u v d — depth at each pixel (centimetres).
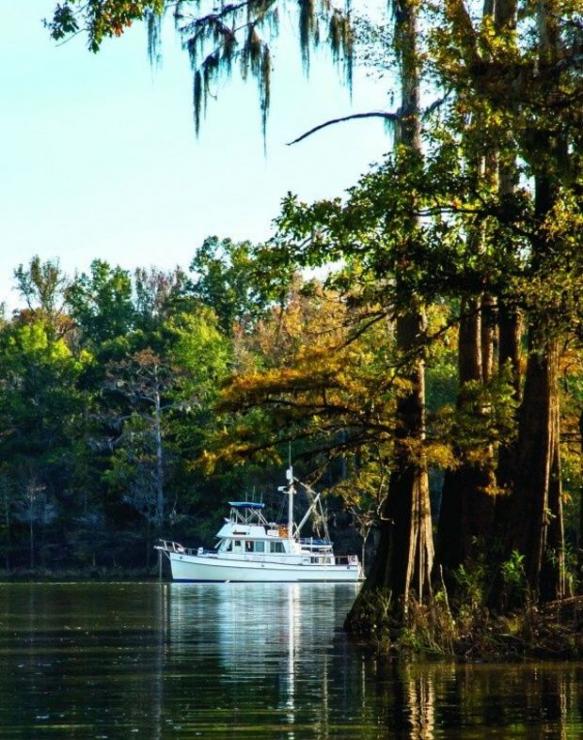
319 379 5769
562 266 4678
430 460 5647
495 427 5622
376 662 4497
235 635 5922
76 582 15525
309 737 2777
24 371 19138
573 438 6650
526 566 5025
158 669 4284
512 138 4744
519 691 3572
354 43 5891
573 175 4516
